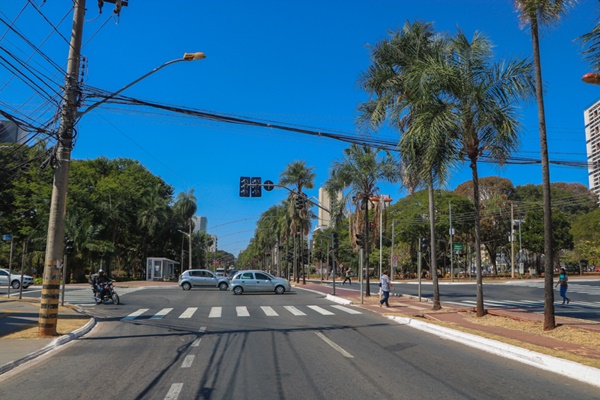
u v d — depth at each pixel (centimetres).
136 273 7875
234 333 1355
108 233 5978
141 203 6638
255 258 13775
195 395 689
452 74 1512
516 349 1009
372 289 4025
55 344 1152
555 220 6669
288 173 5147
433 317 1700
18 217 4978
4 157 2025
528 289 3781
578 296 2989
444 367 887
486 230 6869
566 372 840
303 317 1789
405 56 2012
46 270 1288
